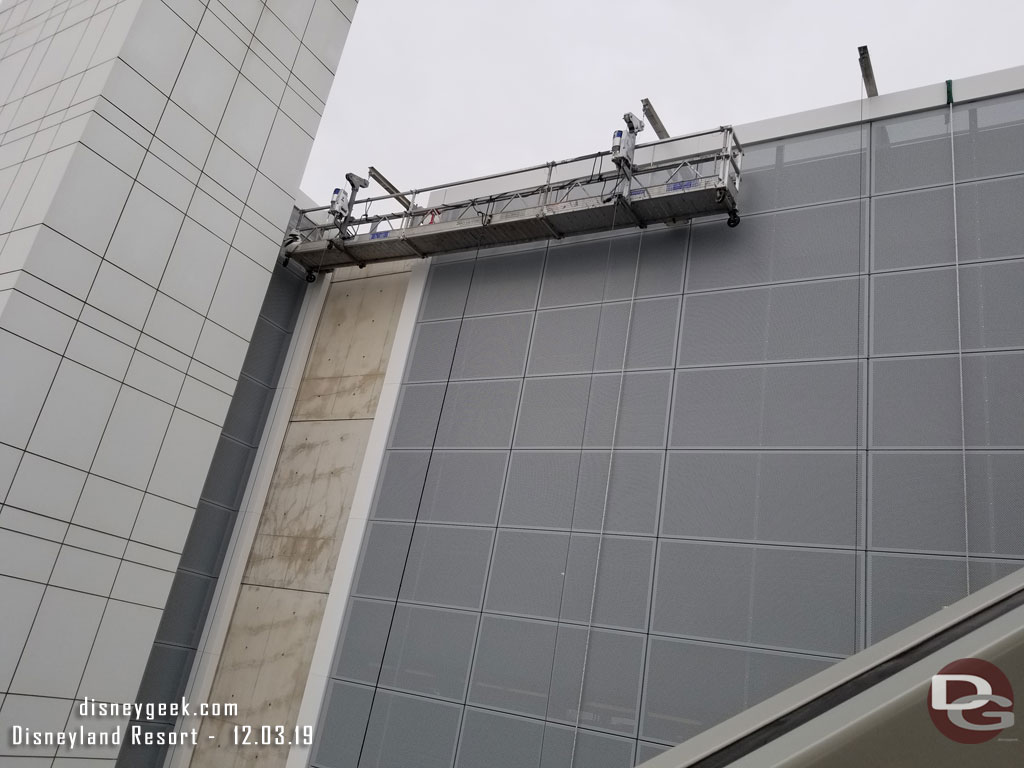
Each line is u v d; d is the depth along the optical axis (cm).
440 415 2155
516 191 2209
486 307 2236
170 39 2205
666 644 1641
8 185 2061
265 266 2430
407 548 2030
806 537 1600
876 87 1923
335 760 1878
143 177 2109
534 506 1912
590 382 1978
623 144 2042
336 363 2494
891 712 92
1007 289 1609
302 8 2617
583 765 1617
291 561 2255
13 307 1809
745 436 1741
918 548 1499
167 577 2075
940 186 1761
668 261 2011
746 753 96
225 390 2277
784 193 1938
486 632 1839
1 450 1767
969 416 1549
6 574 1756
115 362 2006
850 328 1727
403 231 2316
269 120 2473
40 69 2267
